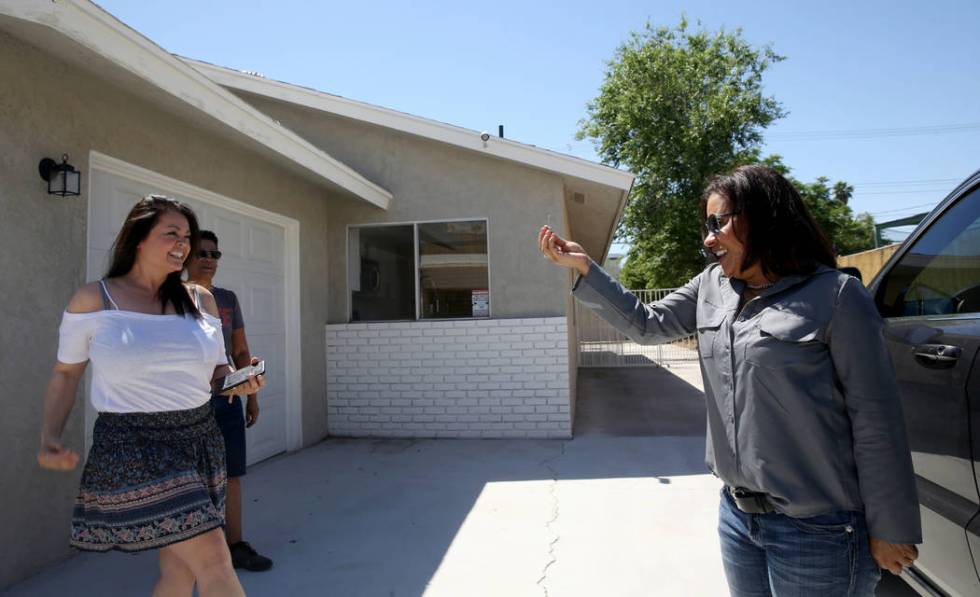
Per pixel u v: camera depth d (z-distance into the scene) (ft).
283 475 18.38
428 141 24.22
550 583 11.00
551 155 22.74
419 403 23.72
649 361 50.52
